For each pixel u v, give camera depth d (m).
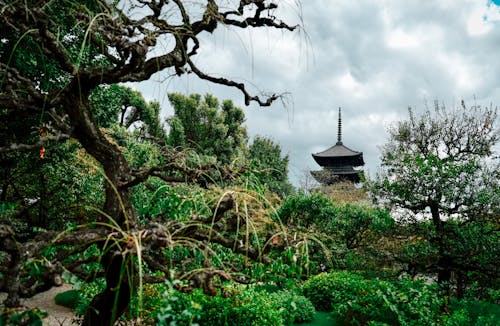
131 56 1.70
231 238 1.86
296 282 2.23
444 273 7.41
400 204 7.83
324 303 7.31
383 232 7.95
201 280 1.49
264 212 1.85
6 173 6.38
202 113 21.38
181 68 2.08
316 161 34.41
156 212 2.26
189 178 2.07
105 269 1.84
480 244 6.80
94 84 1.83
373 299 5.36
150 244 1.48
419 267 7.62
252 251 1.78
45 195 7.84
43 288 1.36
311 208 8.91
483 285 7.13
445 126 9.85
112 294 1.87
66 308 6.16
